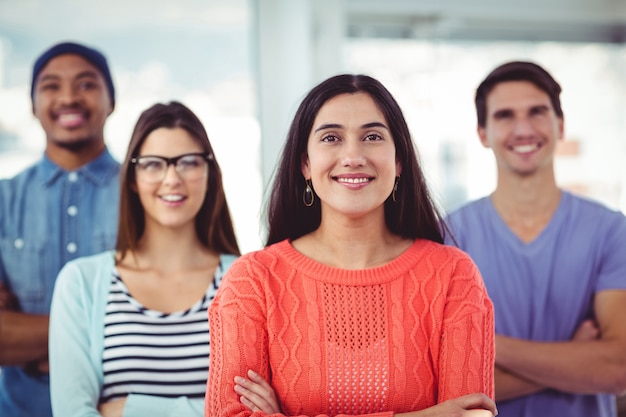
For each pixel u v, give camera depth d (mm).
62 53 2633
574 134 4152
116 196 2629
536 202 2111
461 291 1541
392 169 1510
